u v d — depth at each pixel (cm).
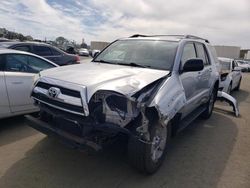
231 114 748
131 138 331
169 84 362
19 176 344
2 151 411
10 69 501
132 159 342
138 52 459
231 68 1104
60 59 1041
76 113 316
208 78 574
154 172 371
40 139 462
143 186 339
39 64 568
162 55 435
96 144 310
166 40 475
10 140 454
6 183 326
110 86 316
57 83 336
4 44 910
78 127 326
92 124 311
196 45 535
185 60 456
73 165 380
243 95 1159
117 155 416
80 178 348
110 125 311
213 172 386
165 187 340
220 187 347
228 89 997
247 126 632
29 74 526
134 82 331
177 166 398
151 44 472
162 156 380
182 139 516
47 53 1002
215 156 442
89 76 344
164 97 336
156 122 340
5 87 479
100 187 331
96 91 313
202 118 667
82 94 311
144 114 319
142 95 321
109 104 314
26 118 378
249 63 3638
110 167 380
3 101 479
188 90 446
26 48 939
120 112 312
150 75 363
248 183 361
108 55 490
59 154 410
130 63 438
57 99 329
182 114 439
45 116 369
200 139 520
